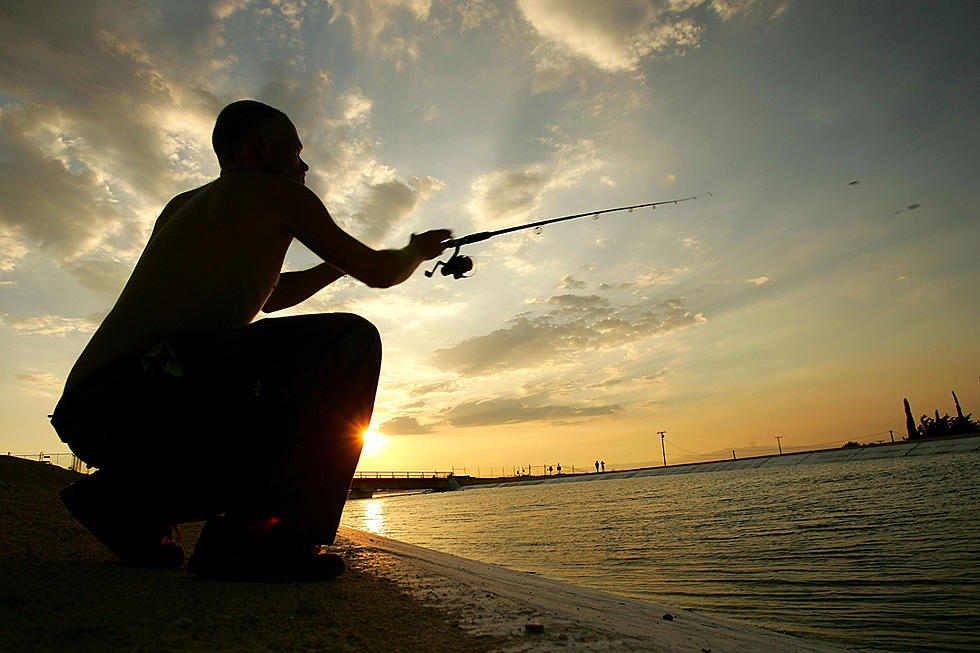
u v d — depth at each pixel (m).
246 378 1.83
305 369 1.91
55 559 2.35
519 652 1.31
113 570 2.12
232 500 2.01
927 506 29.08
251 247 1.94
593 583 13.40
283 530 2.01
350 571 2.51
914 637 8.54
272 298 2.61
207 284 1.85
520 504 59.62
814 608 10.48
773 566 15.43
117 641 1.23
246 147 2.12
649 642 1.51
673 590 12.30
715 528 26.20
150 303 1.79
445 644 1.37
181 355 1.75
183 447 1.84
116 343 1.75
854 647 8.01
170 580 1.96
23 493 5.63
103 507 2.13
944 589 11.86
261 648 1.24
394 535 26.52
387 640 1.38
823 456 116.69
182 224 1.92
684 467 145.00
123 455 1.84
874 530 22.30
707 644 1.65
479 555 19.17
